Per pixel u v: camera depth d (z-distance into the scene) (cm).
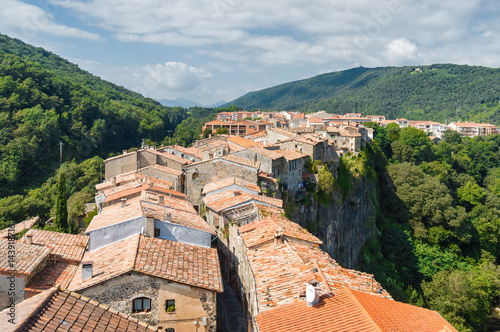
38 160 10344
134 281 2694
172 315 2742
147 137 16675
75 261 3588
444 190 11800
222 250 4728
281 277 2770
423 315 2306
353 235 9131
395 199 11988
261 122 17025
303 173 8081
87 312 2109
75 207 7006
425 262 10031
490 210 12825
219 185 5706
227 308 3831
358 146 11438
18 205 7744
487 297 7775
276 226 3759
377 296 2481
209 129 16388
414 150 15900
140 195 4834
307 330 2047
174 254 3114
